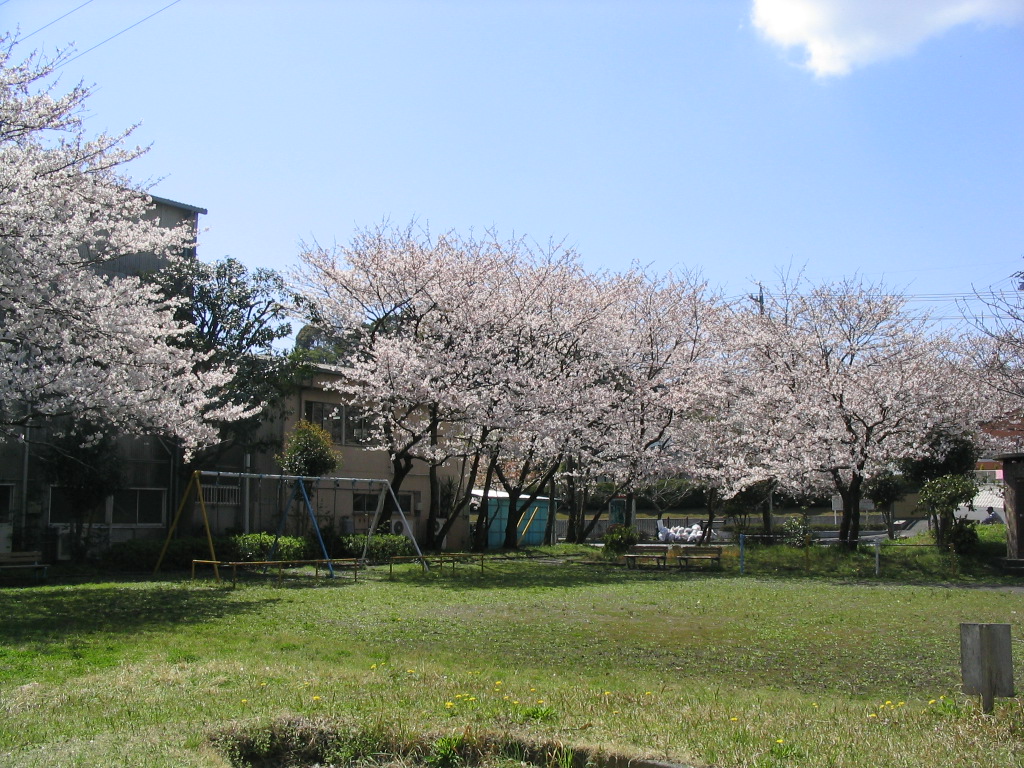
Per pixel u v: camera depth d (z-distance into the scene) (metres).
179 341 21.34
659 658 10.44
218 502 24.81
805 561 23.38
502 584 19.03
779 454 25.77
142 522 23.30
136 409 16.09
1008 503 23.09
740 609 15.05
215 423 22.62
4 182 13.75
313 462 24.09
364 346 25.30
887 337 26.66
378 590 17.41
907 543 26.33
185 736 5.86
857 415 24.42
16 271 13.95
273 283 24.20
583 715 6.52
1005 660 6.59
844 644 11.48
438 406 24.77
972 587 19.38
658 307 30.03
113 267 21.95
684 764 5.22
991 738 5.79
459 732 5.89
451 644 11.20
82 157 15.07
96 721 6.27
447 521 28.28
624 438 28.19
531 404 25.05
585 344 28.39
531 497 31.17
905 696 8.36
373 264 25.66
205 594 15.84
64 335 14.98
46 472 20.31
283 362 23.86
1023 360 22.97
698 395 29.19
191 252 23.95
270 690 7.37
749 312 29.30
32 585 17.33
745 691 8.41
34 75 14.66
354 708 6.55
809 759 5.28
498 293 26.38
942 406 25.03
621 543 26.69
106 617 12.69
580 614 14.23
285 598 15.62
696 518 51.00
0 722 6.24
